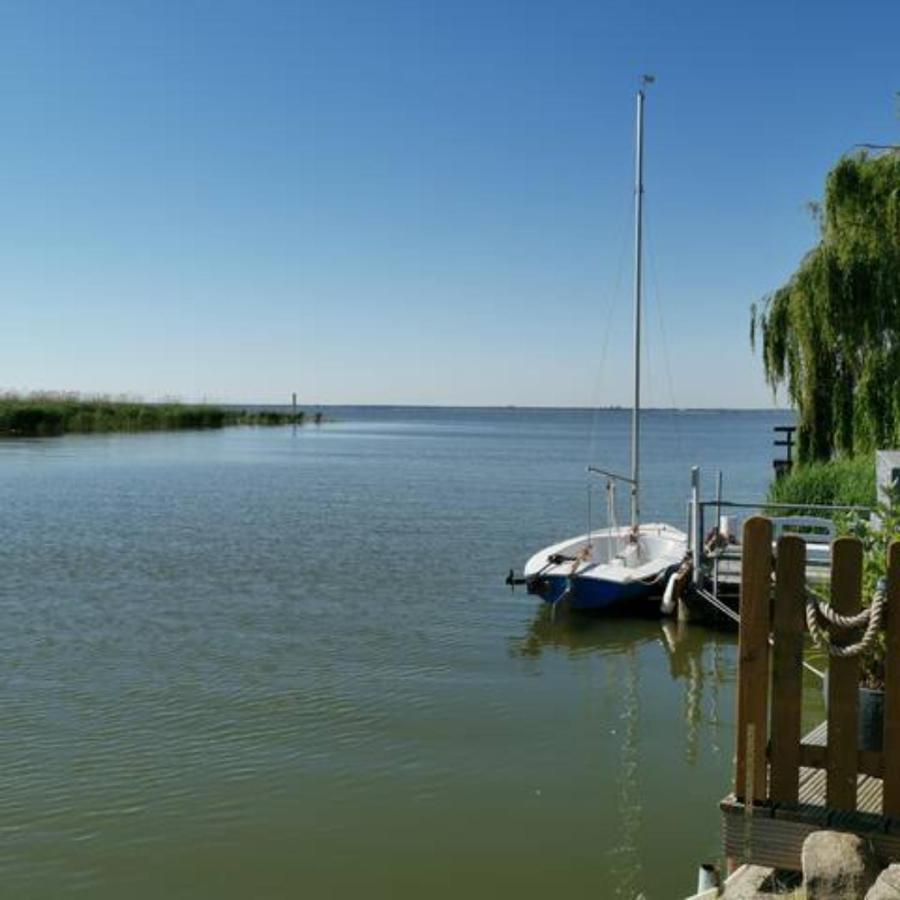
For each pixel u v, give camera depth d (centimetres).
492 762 1190
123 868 915
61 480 4775
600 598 1947
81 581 2289
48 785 1095
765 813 620
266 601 2102
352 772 1148
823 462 2325
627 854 955
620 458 7712
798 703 617
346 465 6544
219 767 1155
